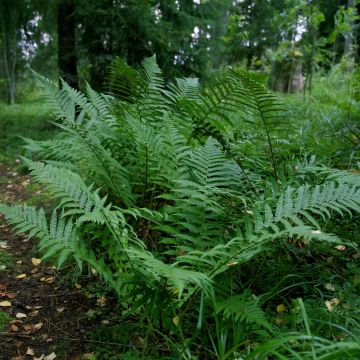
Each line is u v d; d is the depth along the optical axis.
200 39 8.13
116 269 2.51
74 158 2.89
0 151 6.99
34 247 3.12
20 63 14.77
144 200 2.93
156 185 2.94
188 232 2.45
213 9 8.35
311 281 2.22
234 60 11.58
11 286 2.61
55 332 2.16
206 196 2.30
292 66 7.91
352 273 2.31
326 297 2.13
